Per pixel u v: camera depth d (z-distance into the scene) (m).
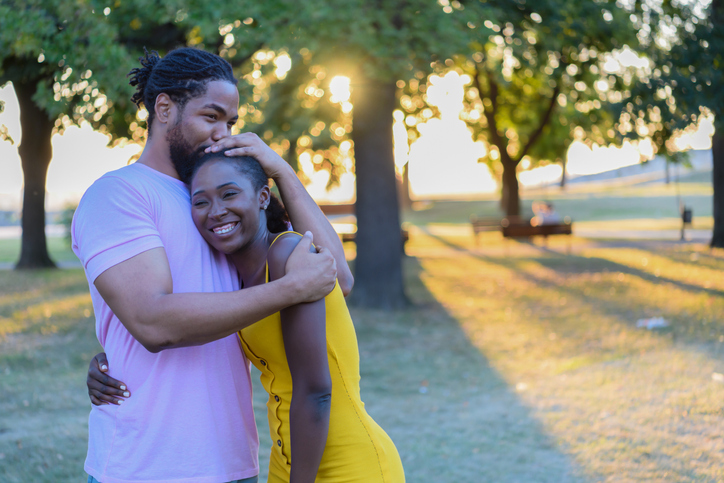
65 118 7.67
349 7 7.52
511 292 11.27
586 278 12.46
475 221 21.72
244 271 1.64
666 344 6.91
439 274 14.03
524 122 21.80
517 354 7.00
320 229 1.79
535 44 12.08
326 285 1.49
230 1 6.64
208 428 1.58
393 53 7.80
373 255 9.97
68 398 5.50
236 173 1.54
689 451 4.04
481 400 5.43
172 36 8.11
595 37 11.83
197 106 1.60
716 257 14.60
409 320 8.98
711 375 5.63
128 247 1.45
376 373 6.39
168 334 1.40
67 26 6.21
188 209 1.60
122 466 1.54
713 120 11.31
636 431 4.43
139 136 8.01
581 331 7.87
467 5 8.90
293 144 20.20
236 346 1.66
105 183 1.54
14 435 4.59
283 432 1.63
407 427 4.82
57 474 3.89
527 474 3.85
